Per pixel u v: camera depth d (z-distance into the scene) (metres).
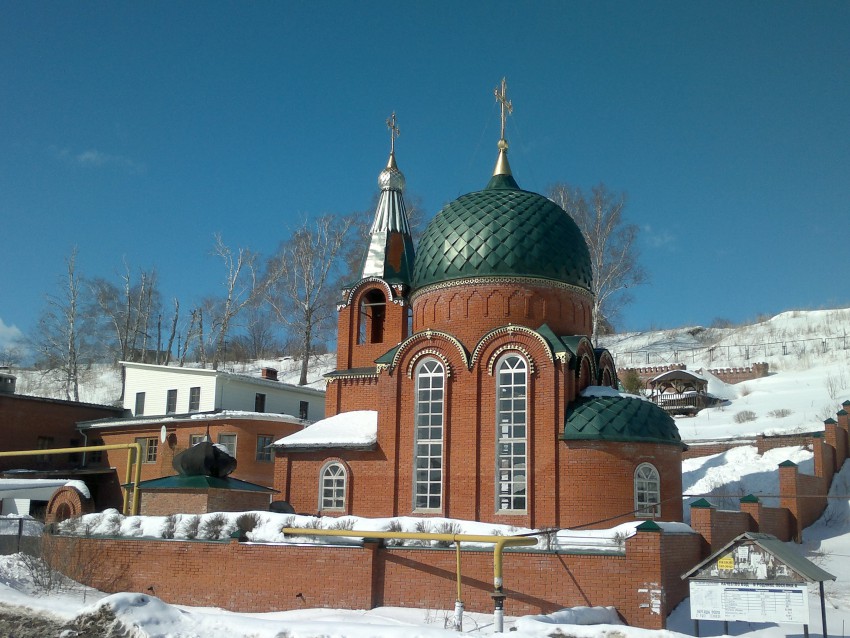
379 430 32.62
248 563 25.59
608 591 22.38
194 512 29.59
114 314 74.94
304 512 33.44
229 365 84.75
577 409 30.05
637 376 57.56
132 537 27.52
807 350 64.62
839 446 36.84
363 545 24.47
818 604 24.45
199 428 48.03
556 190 61.91
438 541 24.59
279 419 47.16
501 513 29.84
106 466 51.59
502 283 32.44
